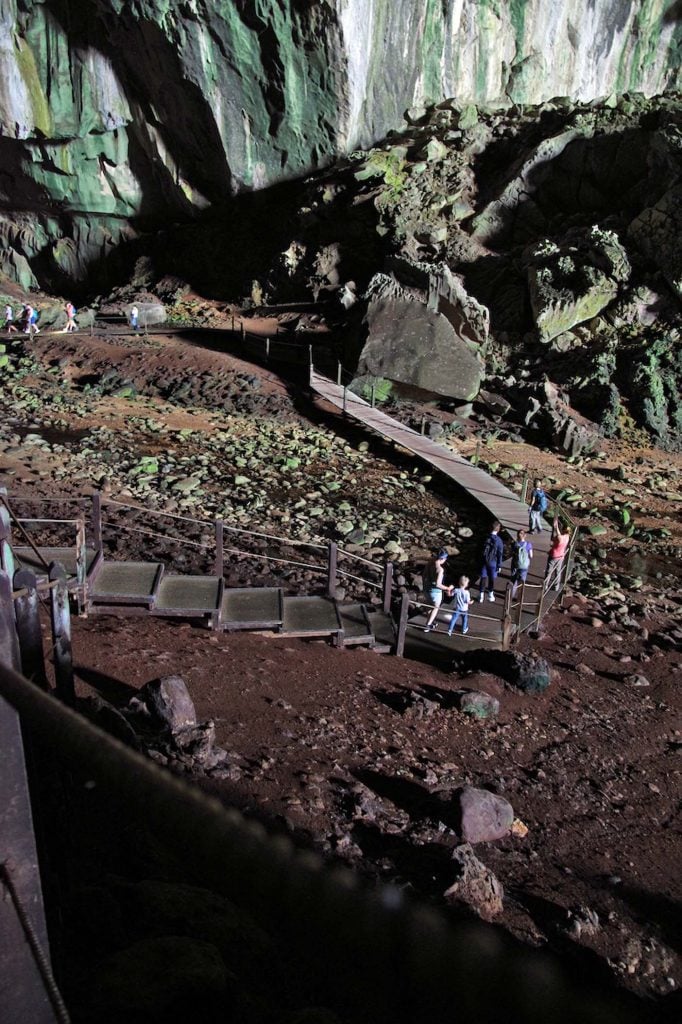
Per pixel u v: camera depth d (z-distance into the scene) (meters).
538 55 49.16
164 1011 3.57
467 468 26.25
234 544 18.27
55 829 4.23
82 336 38.31
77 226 49.75
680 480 29.06
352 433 30.14
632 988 6.34
